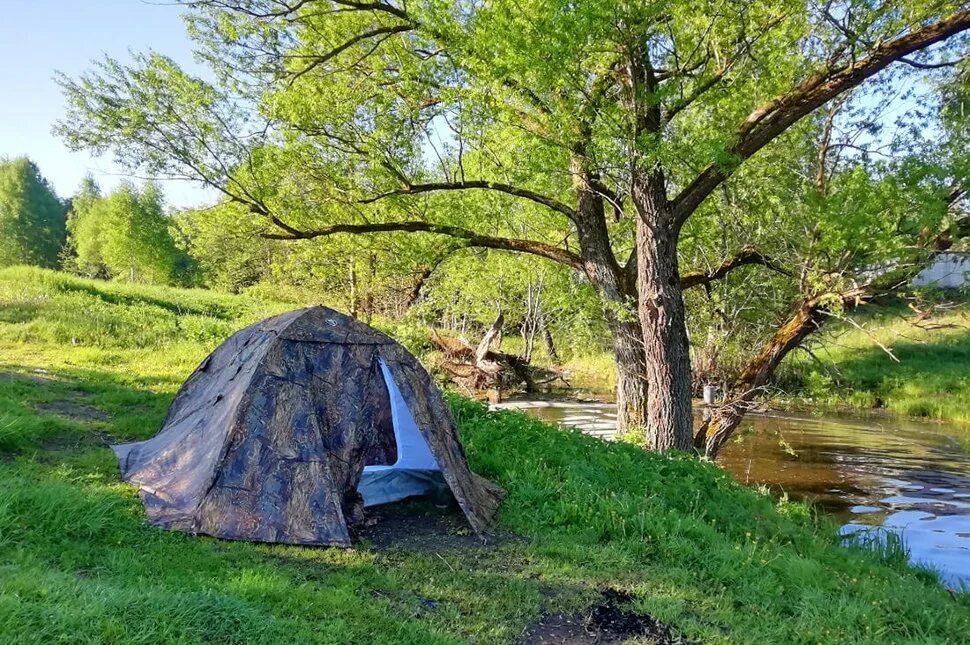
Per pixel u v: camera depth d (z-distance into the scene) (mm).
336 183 11945
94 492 5867
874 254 11242
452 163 12859
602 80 10453
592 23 8406
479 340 28547
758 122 10633
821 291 12883
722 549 6605
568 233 14820
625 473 8680
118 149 10844
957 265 12344
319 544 5660
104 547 4938
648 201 10938
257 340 7160
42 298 19500
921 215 10000
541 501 7344
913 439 18453
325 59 11148
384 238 13398
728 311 15242
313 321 6902
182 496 5941
